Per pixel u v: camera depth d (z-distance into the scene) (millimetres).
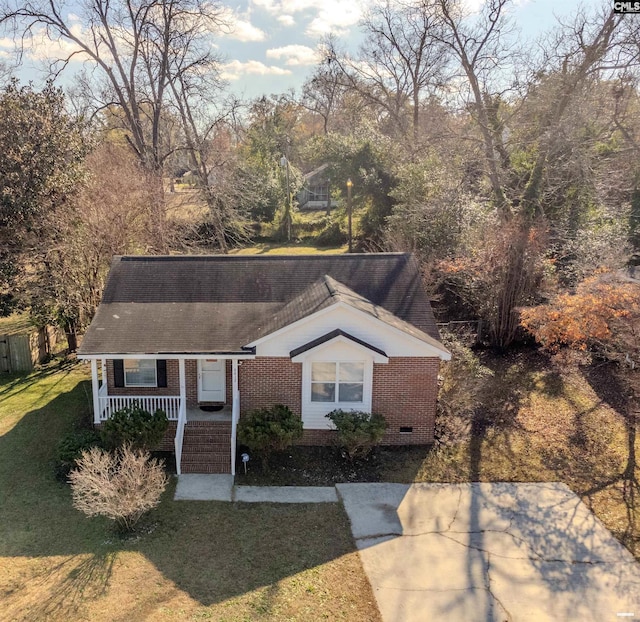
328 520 12133
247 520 12039
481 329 23016
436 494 13195
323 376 14922
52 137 21688
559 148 21547
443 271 23531
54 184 21766
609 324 17812
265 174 48188
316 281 17031
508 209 24141
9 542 11008
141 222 26281
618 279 18547
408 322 15789
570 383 19219
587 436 15758
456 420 16719
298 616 9375
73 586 9867
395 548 11234
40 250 21219
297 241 44281
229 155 37406
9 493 12703
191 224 29719
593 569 10703
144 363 15609
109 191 24594
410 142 37375
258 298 16594
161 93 33906
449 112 30516
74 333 23031
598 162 23844
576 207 25578
